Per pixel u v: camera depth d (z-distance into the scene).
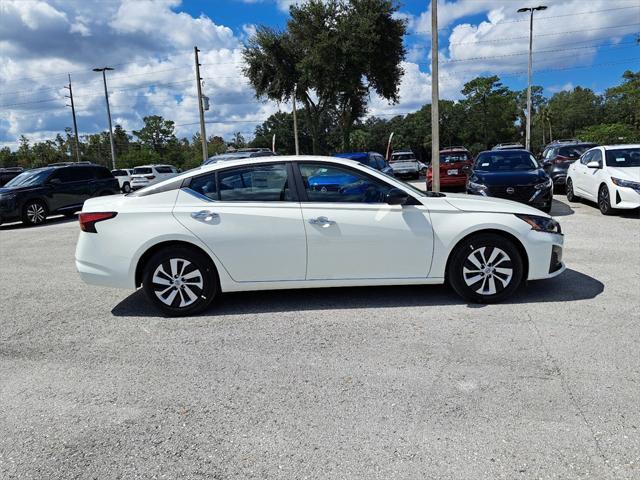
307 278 4.89
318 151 31.86
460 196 5.30
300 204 4.85
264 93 31.00
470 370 3.54
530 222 4.89
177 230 4.77
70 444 2.85
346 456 2.64
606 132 40.22
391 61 27.75
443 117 90.44
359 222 4.80
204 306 4.94
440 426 2.88
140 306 5.40
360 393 3.29
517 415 2.95
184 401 3.29
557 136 106.62
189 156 68.75
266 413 3.10
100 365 3.89
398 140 96.62
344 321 4.61
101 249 4.87
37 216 14.30
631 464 2.49
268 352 4.00
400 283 4.94
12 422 3.10
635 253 6.96
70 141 58.88
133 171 34.16
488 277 4.91
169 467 2.61
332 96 28.34
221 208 4.83
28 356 4.12
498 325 4.36
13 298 5.97
